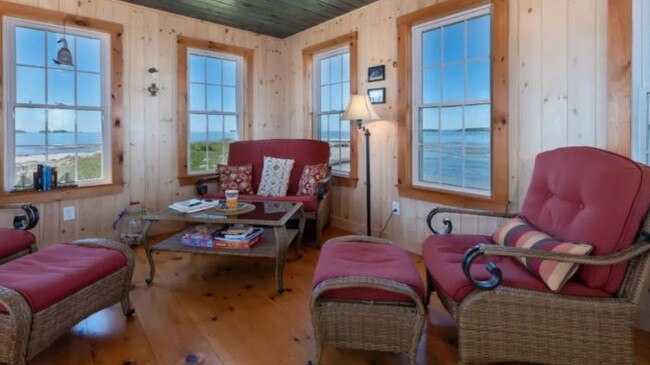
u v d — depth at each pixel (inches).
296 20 165.8
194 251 104.3
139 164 151.4
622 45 79.7
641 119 78.6
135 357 71.3
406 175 136.6
